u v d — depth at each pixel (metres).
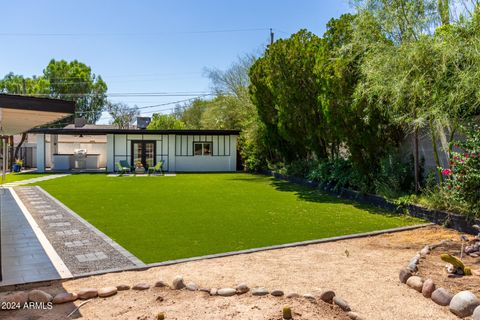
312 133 12.98
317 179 12.93
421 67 6.68
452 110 6.44
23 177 17.59
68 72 41.62
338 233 6.38
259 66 15.58
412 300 3.41
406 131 9.20
